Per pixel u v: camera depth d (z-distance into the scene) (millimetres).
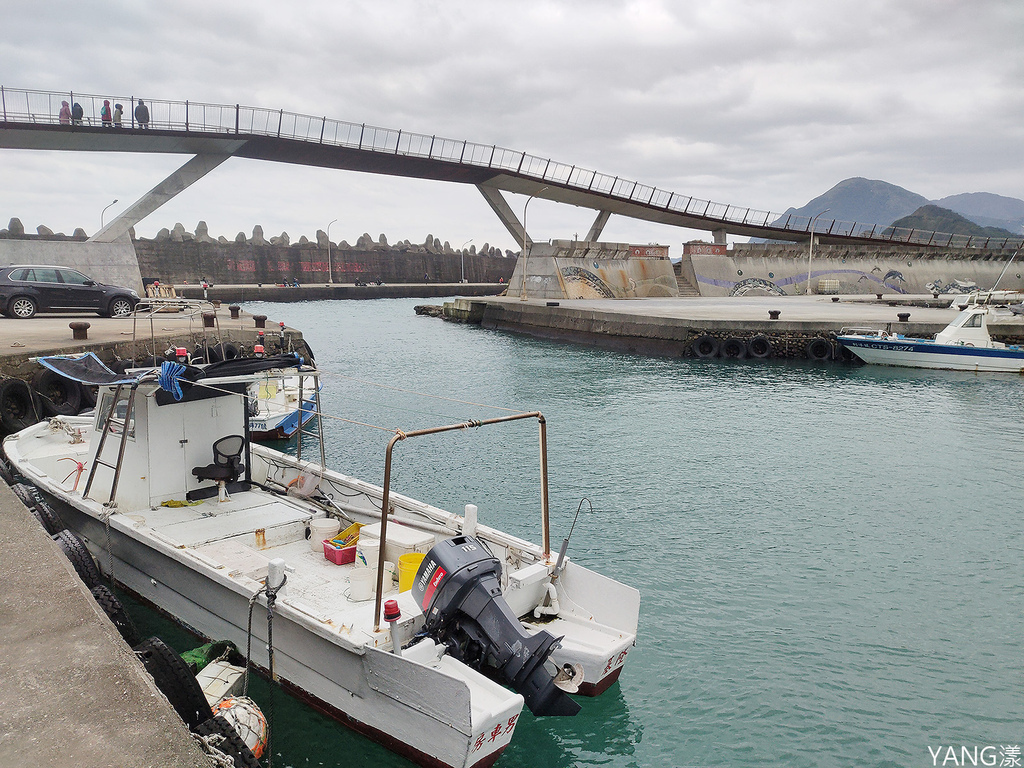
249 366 8703
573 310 42875
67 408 17031
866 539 11461
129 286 46406
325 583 7488
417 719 5688
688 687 7410
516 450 16859
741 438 18109
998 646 8258
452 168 56156
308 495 9594
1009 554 10891
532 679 5852
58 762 3193
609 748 6492
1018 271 77562
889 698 7250
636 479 14586
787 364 33031
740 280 65812
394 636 5805
